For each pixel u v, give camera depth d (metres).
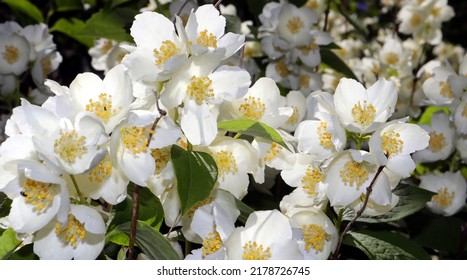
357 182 0.44
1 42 0.66
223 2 0.80
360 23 0.83
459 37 1.41
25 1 0.78
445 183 0.59
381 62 0.82
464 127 0.57
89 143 0.40
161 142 0.41
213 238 0.41
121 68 0.42
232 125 0.43
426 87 0.62
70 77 0.90
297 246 0.40
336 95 0.45
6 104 0.74
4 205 0.42
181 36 0.43
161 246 0.41
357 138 0.44
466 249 0.56
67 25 0.79
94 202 0.44
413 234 0.56
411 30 0.91
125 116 0.41
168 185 0.44
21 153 0.40
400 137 0.44
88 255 0.41
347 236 0.47
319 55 0.66
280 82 0.66
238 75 0.43
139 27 0.43
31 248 0.42
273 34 0.65
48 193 0.40
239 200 0.45
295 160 0.46
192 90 0.42
